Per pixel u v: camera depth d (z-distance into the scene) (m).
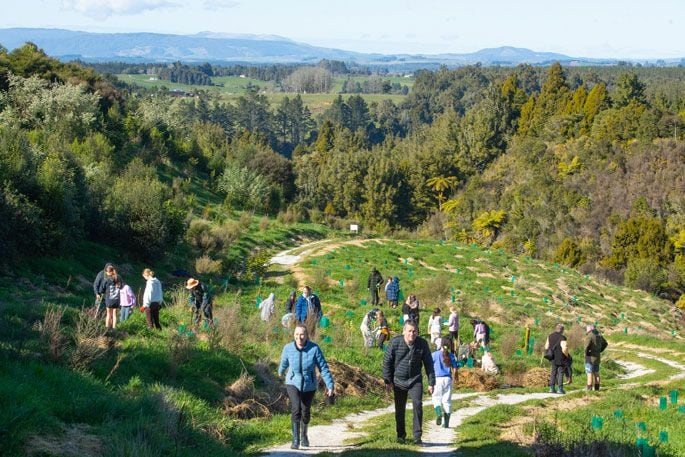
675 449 10.61
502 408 13.36
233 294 27.64
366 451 9.32
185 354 12.73
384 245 47.16
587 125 101.69
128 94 70.25
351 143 144.62
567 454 9.30
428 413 13.03
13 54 55.94
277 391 13.32
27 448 6.87
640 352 28.00
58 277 22.61
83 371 10.19
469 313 29.91
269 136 197.38
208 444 9.11
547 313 32.22
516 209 87.06
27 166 25.28
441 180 106.62
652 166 84.81
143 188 31.86
